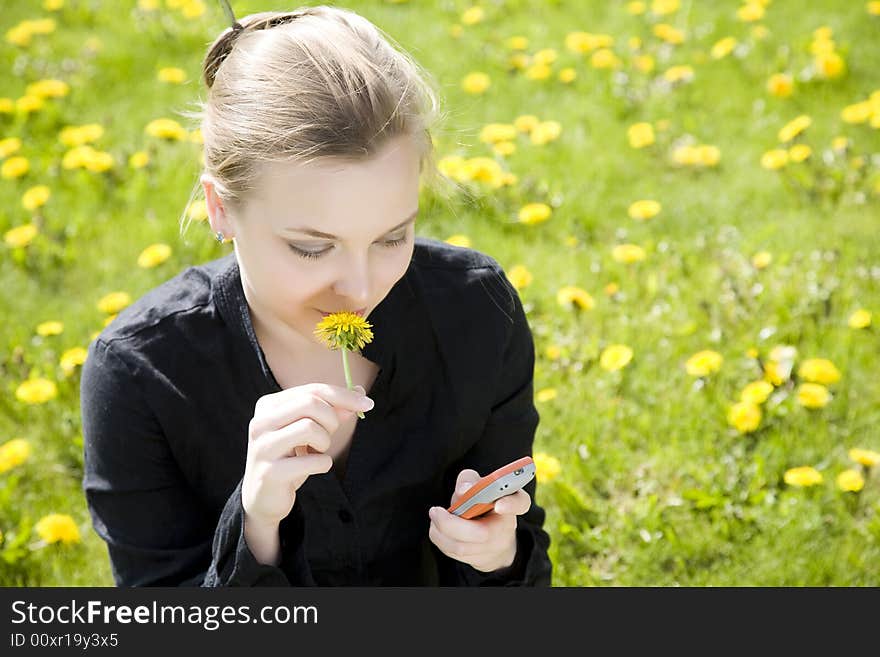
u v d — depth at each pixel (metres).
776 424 4.04
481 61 6.76
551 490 3.90
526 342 2.45
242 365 2.19
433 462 2.35
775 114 6.04
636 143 5.67
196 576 2.31
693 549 3.67
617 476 3.98
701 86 6.41
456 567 2.49
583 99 6.35
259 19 2.09
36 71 6.68
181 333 2.19
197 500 2.38
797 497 3.77
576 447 4.07
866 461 3.72
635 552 3.68
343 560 2.38
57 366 4.52
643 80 6.51
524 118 5.79
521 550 2.41
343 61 1.86
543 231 5.29
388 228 1.87
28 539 3.79
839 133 5.84
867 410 4.16
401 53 2.17
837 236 5.09
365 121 1.80
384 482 2.31
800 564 3.60
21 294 4.98
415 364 2.28
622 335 4.54
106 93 6.57
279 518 2.04
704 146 5.83
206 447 2.26
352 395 1.92
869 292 4.70
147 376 2.18
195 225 5.14
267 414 1.94
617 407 4.20
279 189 1.83
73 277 5.09
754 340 4.46
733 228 5.18
